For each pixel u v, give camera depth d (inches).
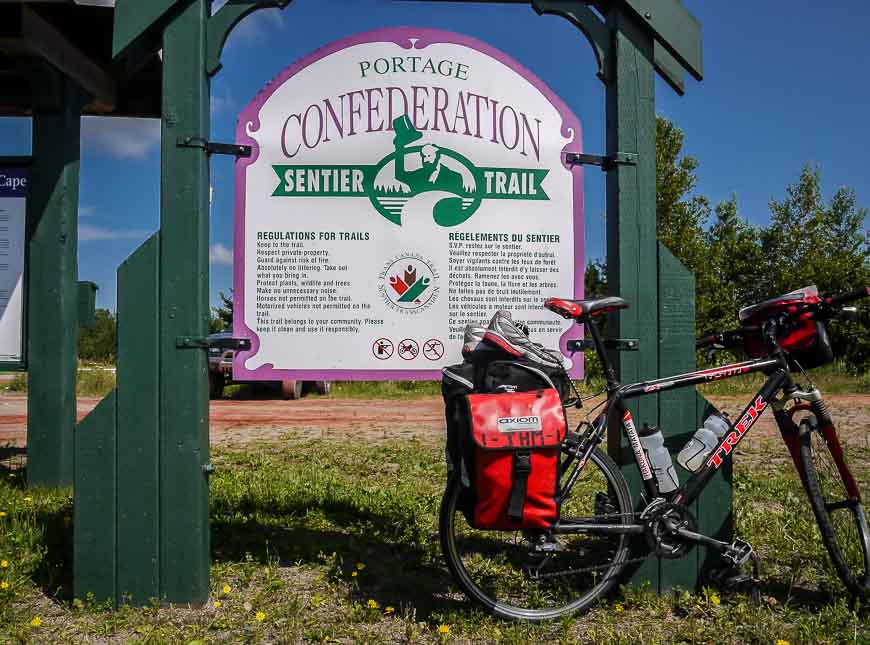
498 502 129.9
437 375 161.2
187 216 145.7
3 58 240.2
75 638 132.2
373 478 274.1
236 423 459.5
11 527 186.2
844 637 132.4
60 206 244.7
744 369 151.3
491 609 141.1
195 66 146.9
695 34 157.9
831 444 154.6
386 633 136.3
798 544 182.1
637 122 157.5
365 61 160.6
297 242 159.2
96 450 144.9
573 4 158.2
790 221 1421.0
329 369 159.6
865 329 1016.2
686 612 146.6
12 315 245.6
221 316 796.6
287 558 174.6
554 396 135.1
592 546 177.6
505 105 163.0
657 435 150.6
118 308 145.2
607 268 162.9
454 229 161.9
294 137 159.0
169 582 144.9
